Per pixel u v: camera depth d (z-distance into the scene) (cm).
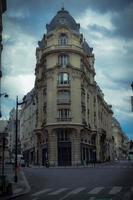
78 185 2758
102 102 10825
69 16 8138
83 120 7706
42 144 7800
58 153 7231
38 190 2498
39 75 8294
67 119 7338
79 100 7575
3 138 2734
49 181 3275
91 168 5478
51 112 7438
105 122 11606
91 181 3067
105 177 3469
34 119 9231
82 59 7938
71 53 7675
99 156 8938
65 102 7425
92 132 8469
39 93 8219
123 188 2389
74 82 7575
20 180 3506
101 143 9662
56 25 7931
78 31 8119
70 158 7212
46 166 6581
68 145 7238
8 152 8256
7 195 2125
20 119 12369
